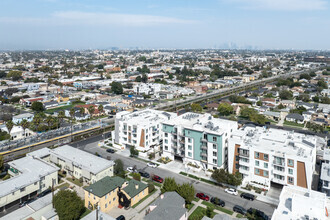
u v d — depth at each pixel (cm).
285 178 7481
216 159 8775
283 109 18000
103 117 16600
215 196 7475
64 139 12275
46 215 6106
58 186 8000
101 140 12206
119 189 7156
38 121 13362
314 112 16412
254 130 9475
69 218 6072
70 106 19388
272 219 4934
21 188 7044
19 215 6050
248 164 8019
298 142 8156
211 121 9900
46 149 9819
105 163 8588
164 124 9975
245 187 7888
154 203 6494
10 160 9875
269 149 7806
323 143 10788
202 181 8369
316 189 7731
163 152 10219
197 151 9206
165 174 8850
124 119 11338
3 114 15412
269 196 7425
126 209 6806
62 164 9044
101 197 6581
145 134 10362
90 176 8056
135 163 9719
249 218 6378
